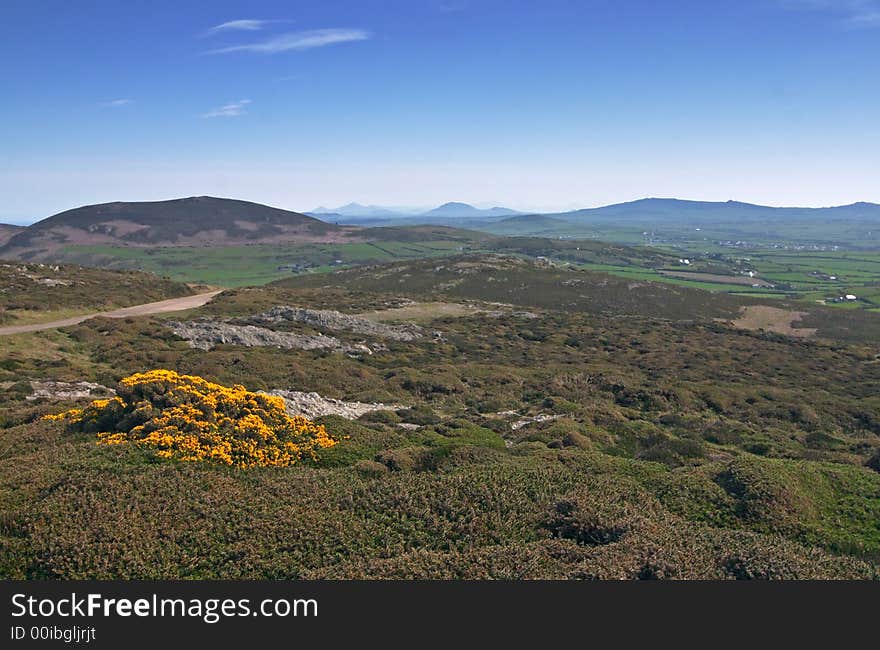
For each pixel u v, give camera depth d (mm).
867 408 47125
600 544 17844
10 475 19188
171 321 62219
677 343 76000
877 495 22797
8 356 43281
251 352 50562
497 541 17953
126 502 17812
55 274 87562
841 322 109812
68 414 26250
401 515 18922
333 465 23641
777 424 42625
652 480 23328
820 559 17109
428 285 136875
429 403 41312
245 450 22688
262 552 16531
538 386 48875
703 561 16359
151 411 23938
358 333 67812
